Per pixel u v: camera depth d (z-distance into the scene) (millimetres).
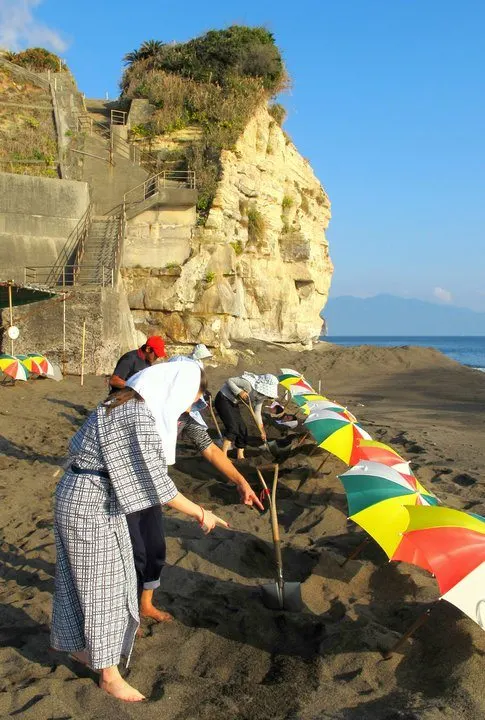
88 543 3359
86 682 3568
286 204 35750
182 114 30125
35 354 16719
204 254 27594
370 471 4992
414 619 4391
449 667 3820
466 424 14555
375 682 3732
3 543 5766
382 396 21781
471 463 9641
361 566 5293
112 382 6711
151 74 31875
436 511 4086
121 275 27078
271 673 3795
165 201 27125
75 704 3395
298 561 5559
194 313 27141
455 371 29047
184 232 27719
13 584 4941
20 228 24375
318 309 40750
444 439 11891
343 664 3875
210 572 5223
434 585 4934
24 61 35406
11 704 3330
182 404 3748
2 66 31438
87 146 28484
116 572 3424
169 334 27125
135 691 3482
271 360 29391
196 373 3846
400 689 3668
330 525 6441
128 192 27469
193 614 4461
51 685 3498
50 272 24438
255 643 4129
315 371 28281
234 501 7316
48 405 13719
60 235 24875
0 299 23656
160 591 4816
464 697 3537
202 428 4309
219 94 30594
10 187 24234
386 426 13383
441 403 19828
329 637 4105
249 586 5012
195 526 6332
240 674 3779
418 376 27547
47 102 30625
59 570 3531
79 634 3480
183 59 32094
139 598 4348
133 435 3404
